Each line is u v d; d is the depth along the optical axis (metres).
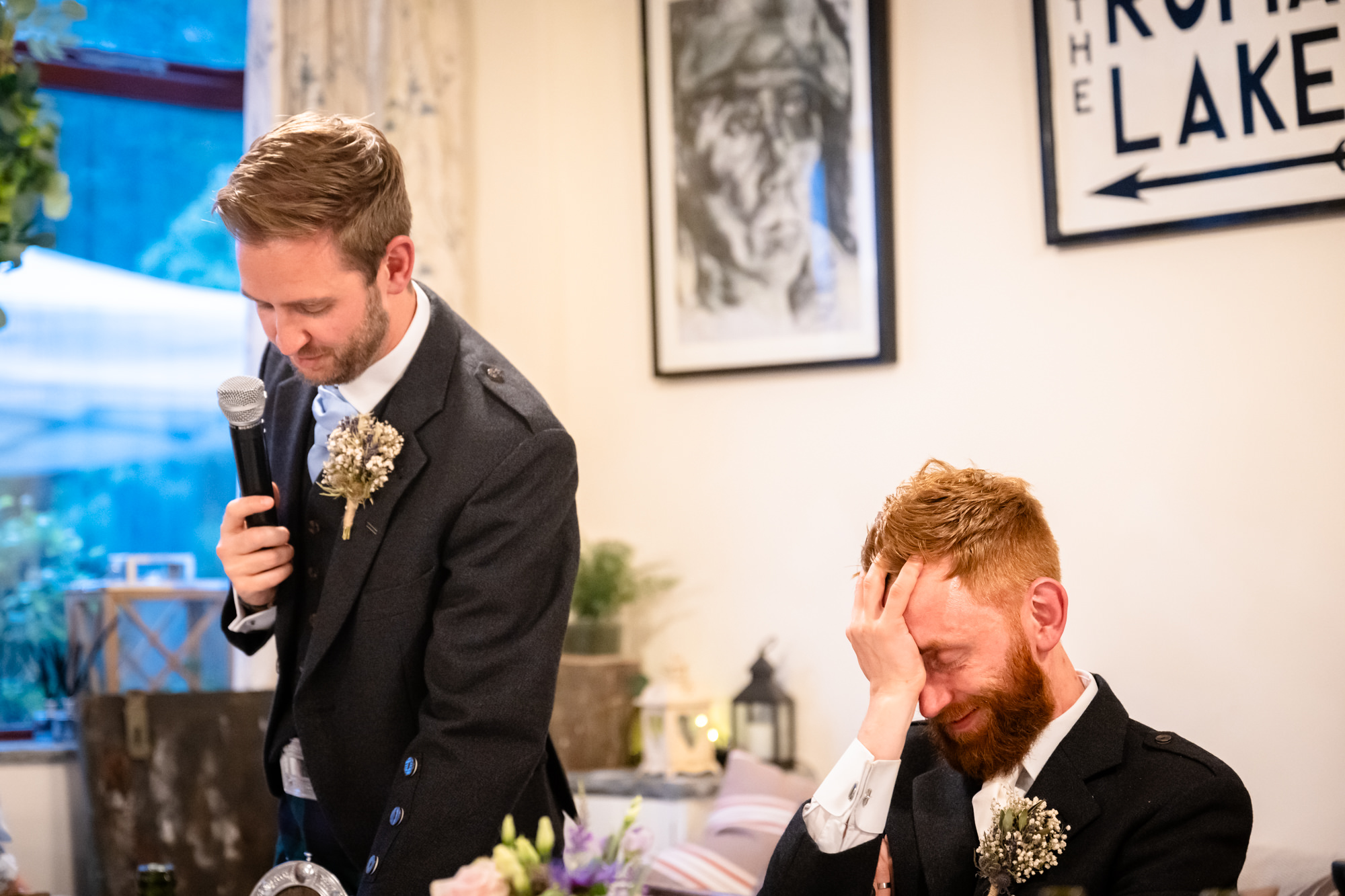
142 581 3.08
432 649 1.52
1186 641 2.73
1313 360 2.65
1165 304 2.79
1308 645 2.63
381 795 1.60
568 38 3.56
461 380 1.63
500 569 1.53
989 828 1.44
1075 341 2.88
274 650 3.08
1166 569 2.76
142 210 3.37
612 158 3.50
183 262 3.40
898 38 3.13
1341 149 2.60
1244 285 2.71
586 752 3.17
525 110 3.55
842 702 3.12
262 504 1.58
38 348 3.24
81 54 3.30
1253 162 2.68
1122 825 1.40
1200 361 2.75
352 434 1.55
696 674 3.31
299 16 3.28
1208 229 2.74
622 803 3.03
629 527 3.43
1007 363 2.96
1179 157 2.76
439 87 3.40
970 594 1.40
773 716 3.11
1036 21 2.89
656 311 3.38
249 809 2.91
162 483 3.34
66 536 3.23
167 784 2.85
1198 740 2.71
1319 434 2.64
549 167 3.55
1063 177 2.87
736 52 3.30
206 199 3.43
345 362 1.47
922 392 3.06
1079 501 2.86
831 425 3.17
